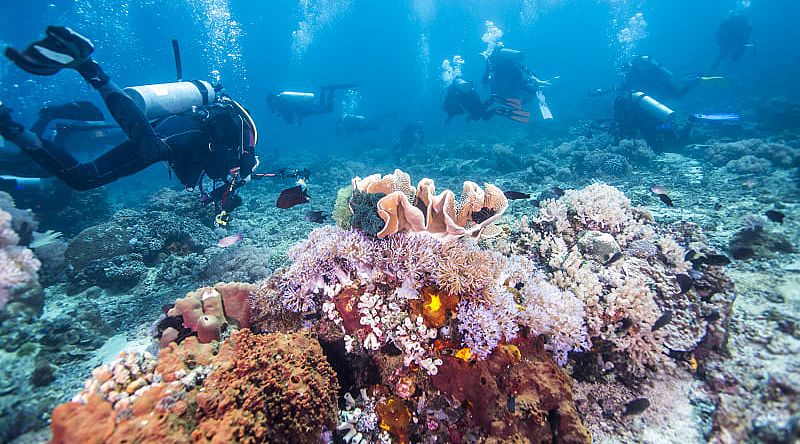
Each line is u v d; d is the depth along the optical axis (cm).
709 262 374
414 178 1391
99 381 231
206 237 762
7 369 319
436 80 7338
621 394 301
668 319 317
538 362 274
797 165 882
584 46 8125
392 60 8738
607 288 340
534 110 3117
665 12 9056
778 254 452
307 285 287
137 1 5088
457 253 277
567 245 411
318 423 235
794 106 1412
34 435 271
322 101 1967
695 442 254
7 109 347
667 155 1184
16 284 382
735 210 651
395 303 275
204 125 453
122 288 579
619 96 1288
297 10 6775
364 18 7369
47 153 372
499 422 246
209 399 219
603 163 1121
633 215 466
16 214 573
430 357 267
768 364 289
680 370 312
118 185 2083
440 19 7531
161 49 6038
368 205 295
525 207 781
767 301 370
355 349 281
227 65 6400
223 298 323
